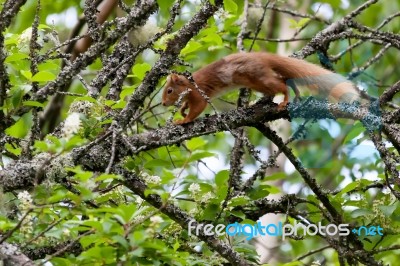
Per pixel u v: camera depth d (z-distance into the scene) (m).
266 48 18.03
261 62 11.01
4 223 7.84
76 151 9.06
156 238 9.27
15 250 7.69
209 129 9.80
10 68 12.16
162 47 11.20
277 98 14.53
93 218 8.02
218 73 11.40
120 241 7.27
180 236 9.89
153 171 11.28
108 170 7.88
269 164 10.41
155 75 9.34
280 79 10.91
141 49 9.47
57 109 15.41
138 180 9.45
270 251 14.94
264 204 10.93
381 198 10.80
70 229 8.05
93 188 8.43
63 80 9.00
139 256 7.80
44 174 8.95
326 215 10.64
